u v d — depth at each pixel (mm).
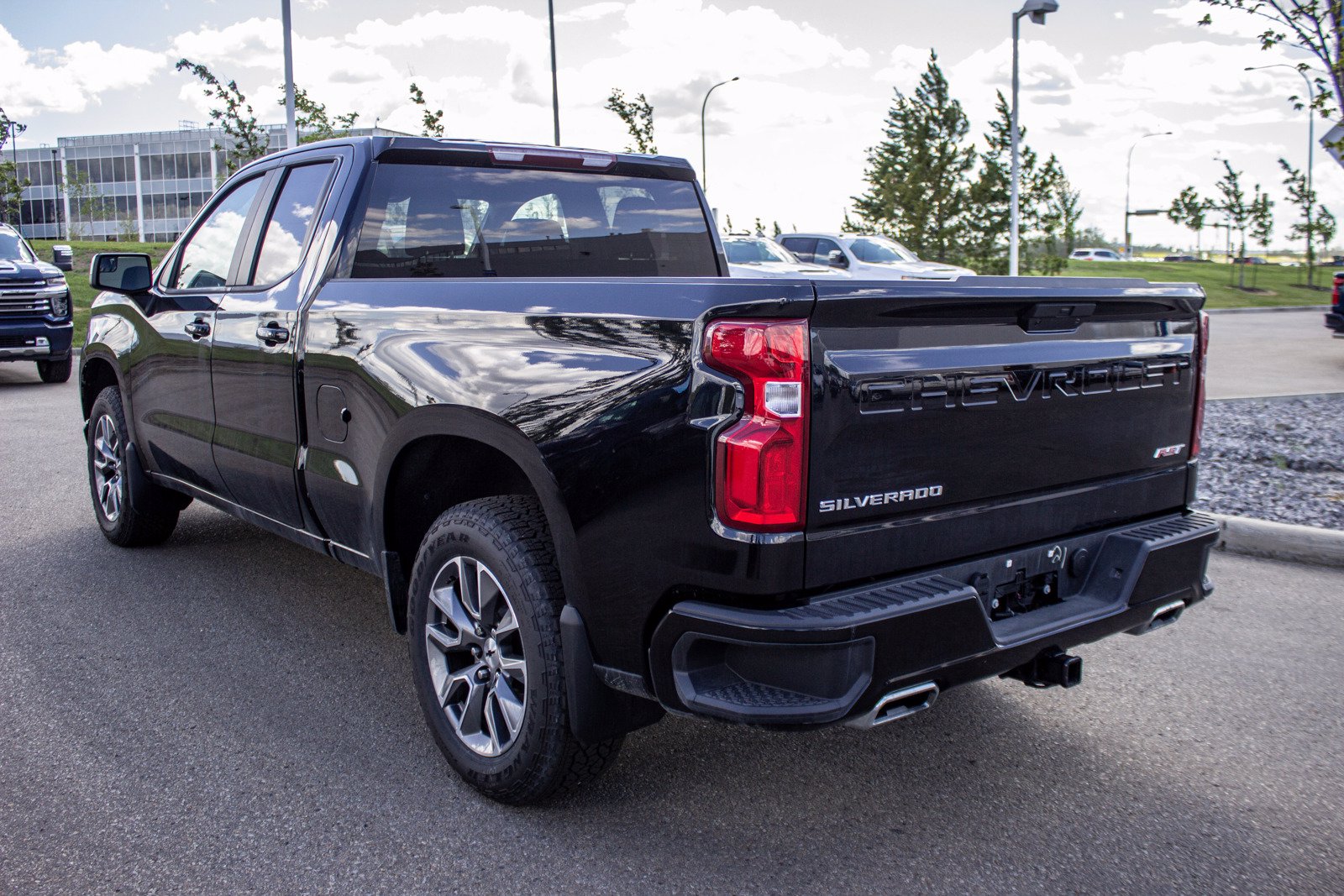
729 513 2332
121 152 118812
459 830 2879
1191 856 2777
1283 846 2824
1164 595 3043
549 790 2887
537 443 2691
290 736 3449
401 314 3268
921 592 2473
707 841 2834
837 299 2328
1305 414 9539
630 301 2594
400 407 3148
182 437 4625
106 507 5605
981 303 2572
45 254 36406
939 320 2543
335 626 4477
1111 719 3619
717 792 3107
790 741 3449
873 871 2699
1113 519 3061
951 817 2973
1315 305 33781
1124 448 3039
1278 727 3545
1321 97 8672
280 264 4020
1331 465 7289
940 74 31797
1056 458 2834
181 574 5148
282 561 5387
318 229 3803
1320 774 3223
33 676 3922
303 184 4035
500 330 2920
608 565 2586
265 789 3100
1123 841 2850
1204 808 3027
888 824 2934
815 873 2688
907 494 2508
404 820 2930
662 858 2750
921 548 2562
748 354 2312
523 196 4047
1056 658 2773
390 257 3746
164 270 4953
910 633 2412
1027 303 2670
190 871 2666
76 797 3037
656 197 4441
